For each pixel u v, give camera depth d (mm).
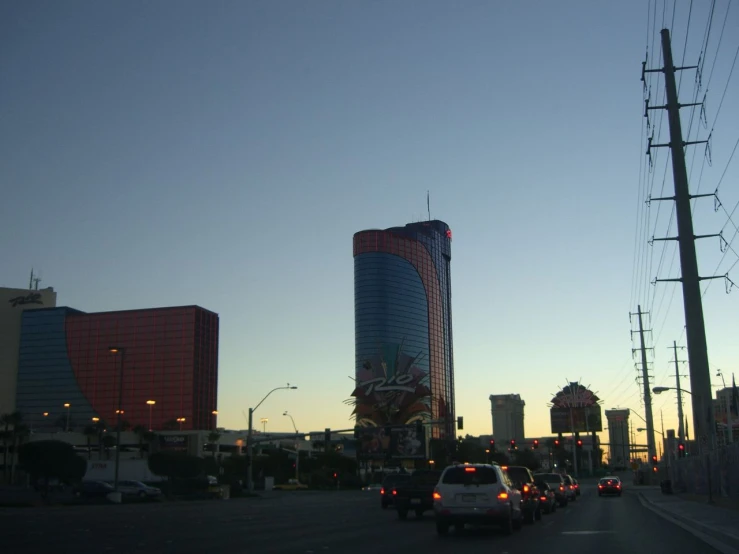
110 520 32781
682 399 92000
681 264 44031
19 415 111938
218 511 41844
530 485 30562
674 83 44594
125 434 147750
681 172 44125
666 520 31672
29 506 49531
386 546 20016
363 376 154000
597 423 169625
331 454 132000
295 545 20375
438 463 164500
